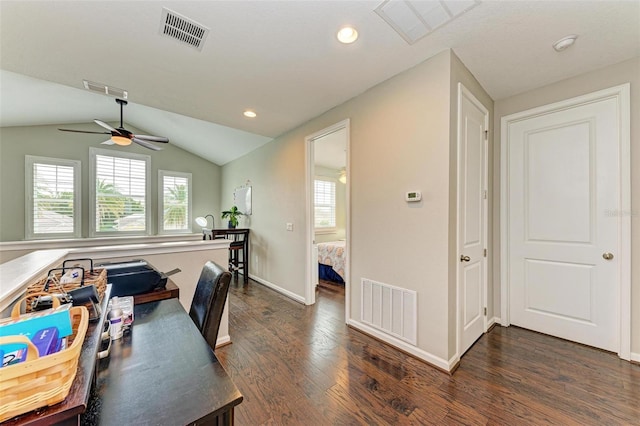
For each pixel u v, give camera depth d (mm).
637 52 1978
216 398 720
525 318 2643
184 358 908
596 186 2225
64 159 5129
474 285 2396
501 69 2217
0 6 1488
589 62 2113
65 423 547
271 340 2461
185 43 1866
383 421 1493
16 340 537
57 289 977
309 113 3170
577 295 2334
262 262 4625
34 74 2273
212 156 6418
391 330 2344
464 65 2156
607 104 2168
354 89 2562
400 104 2275
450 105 1952
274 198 4277
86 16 1594
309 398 1683
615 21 1664
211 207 6969
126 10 1557
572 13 1604
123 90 2576
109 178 5625
